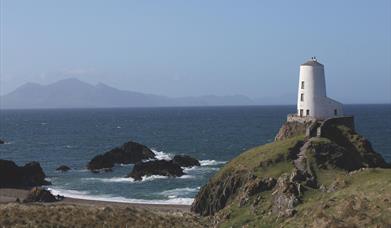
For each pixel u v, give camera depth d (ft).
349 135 278.05
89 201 293.64
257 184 227.40
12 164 371.97
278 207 202.69
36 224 195.21
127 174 399.03
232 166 258.98
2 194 320.50
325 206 175.11
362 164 257.34
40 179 370.32
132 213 226.17
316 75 310.65
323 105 310.45
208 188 257.75
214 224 218.79
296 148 254.68
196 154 518.78
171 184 352.08
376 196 168.55
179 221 223.51
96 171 422.00
